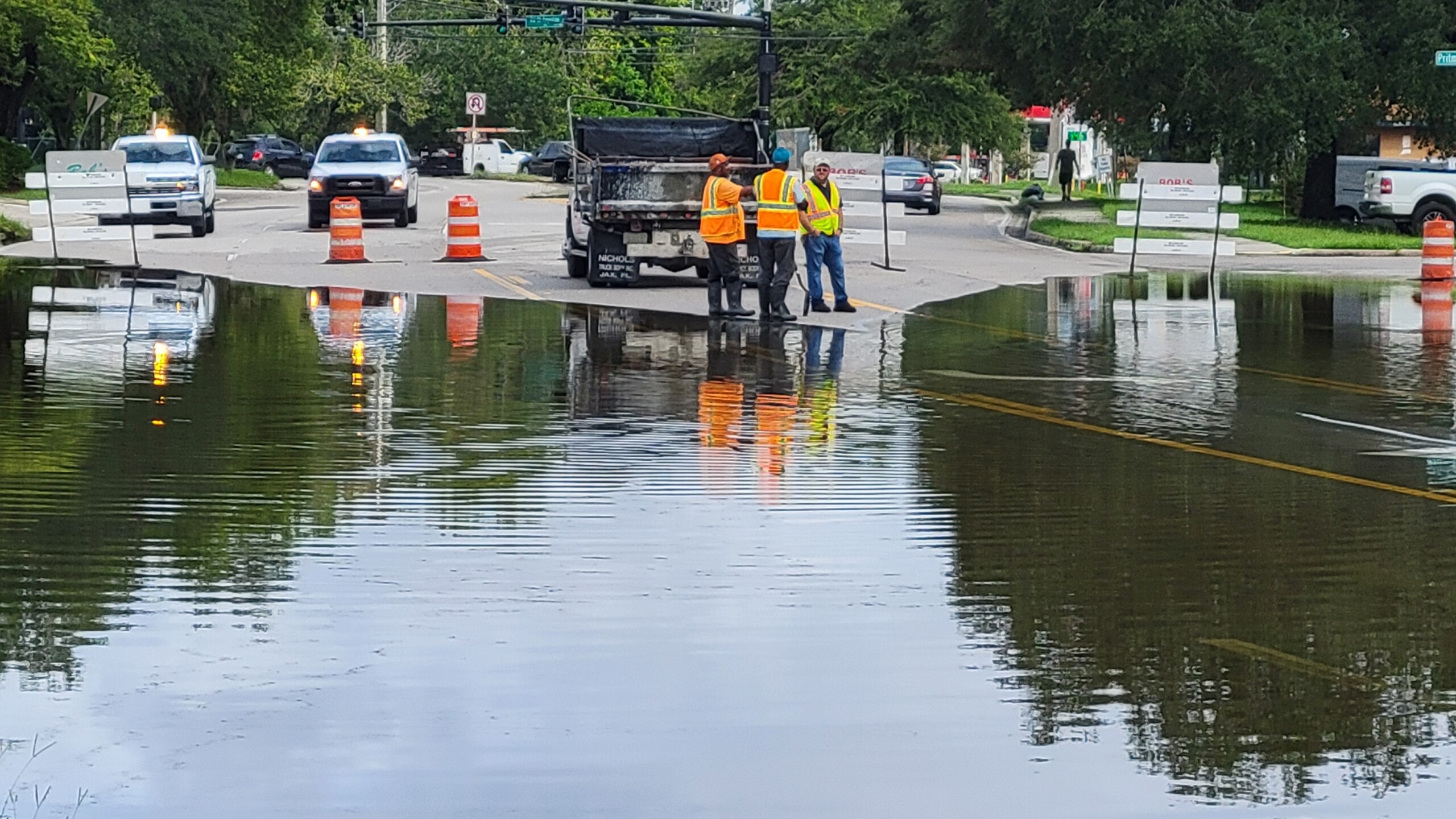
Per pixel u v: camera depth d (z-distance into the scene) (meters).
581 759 15.30
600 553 22.61
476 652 18.27
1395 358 45.84
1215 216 74.25
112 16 146.62
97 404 34.72
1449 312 59.31
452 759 15.24
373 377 39.41
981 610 20.08
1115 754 15.53
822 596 20.62
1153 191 74.12
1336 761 15.40
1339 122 110.25
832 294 63.31
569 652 18.30
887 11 196.88
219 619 19.38
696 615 19.77
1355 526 24.86
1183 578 21.64
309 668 17.66
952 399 37.25
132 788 14.55
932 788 14.74
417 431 32.09
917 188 131.50
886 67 144.12
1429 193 105.50
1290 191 128.00
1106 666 18.02
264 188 167.00
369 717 16.28
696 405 35.84
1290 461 30.23
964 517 25.16
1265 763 15.34
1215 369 43.09
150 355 42.78
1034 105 131.00
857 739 15.86
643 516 24.94
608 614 19.78
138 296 58.53
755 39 194.62
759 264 55.78
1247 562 22.56
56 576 21.14
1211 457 30.48
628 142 66.06
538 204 128.38
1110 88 113.31
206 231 93.50
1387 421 34.91
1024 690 17.23
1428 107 109.12
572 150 68.31
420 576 21.33
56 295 58.44
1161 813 14.27
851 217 78.00
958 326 52.75
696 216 62.06
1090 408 36.22
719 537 23.64
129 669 17.56
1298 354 46.41
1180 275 76.38
